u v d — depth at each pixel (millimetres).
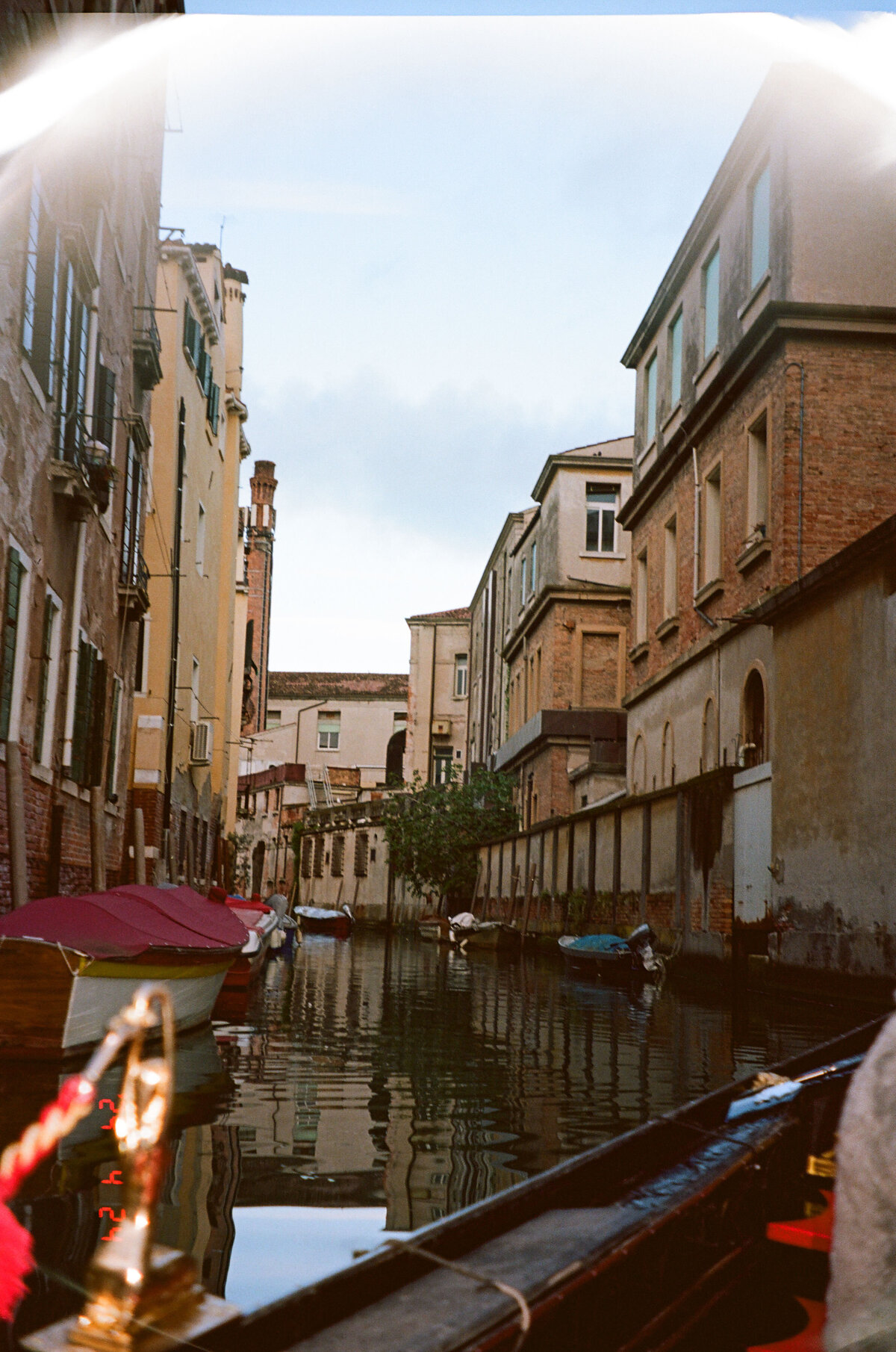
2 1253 2945
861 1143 1730
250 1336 2086
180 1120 7234
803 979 15930
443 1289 2238
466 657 60156
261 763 70250
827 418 18812
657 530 26922
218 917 12727
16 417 11586
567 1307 2256
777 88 19250
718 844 19266
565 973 23125
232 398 36438
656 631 25906
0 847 11500
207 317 29453
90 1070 2039
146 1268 2160
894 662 13688
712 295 23531
